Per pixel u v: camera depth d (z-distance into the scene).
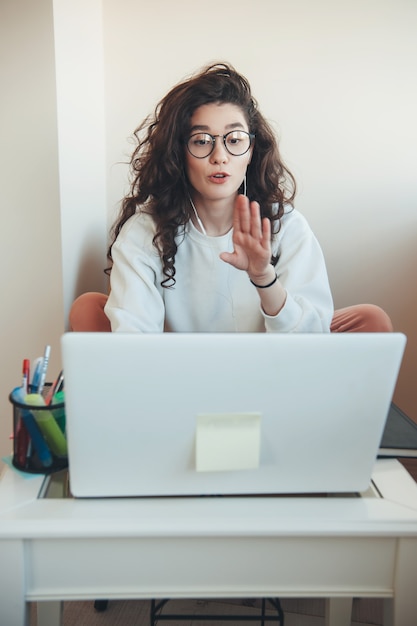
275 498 0.84
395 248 2.05
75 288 1.71
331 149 1.98
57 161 1.52
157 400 0.75
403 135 1.96
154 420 0.76
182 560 0.79
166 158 1.37
